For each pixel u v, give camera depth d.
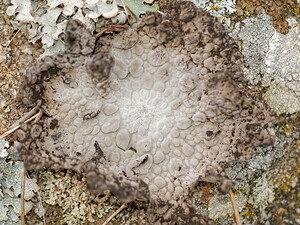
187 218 0.11
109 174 0.11
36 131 0.11
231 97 0.11
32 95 0.11
